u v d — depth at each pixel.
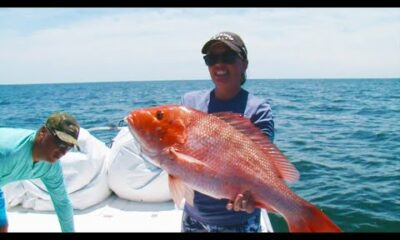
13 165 2.92
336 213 6.56
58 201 3.29
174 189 2.18
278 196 2.18
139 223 4.08
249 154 2.20
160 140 2.18
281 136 14.10
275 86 78.19
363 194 7.39
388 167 9.38
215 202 2.61
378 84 91.44
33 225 4.05
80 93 59.03
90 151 4.47
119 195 4.64
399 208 6.70
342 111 23.25
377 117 19.91
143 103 31.75
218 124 2.22
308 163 9.84
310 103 29.72
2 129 3.00
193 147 2.17
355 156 10.62
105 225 4.04
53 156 2.94
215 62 2.58
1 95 58.12
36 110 28.81
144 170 4.50
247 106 2.62
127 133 4.74
